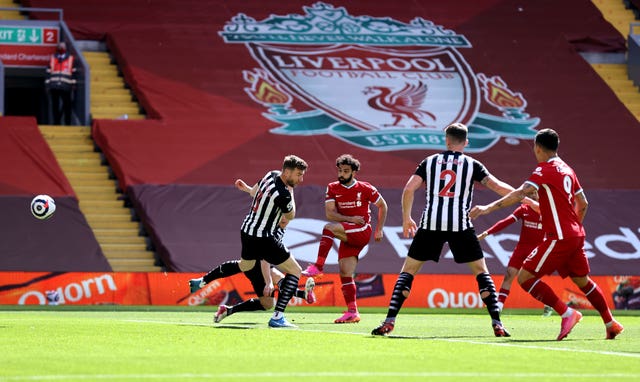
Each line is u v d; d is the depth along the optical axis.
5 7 95.31
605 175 91.38
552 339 36.56
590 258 80.31
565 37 109.38
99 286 65.69
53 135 87.38
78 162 85.69
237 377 23.33
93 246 74.75
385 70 100.50
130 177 81.88
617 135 96.75
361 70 100.06
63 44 92.12
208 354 28.69
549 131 36.72
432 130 93.69
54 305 64.81
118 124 87.06
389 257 76.56
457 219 35.59
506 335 36.69
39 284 65.12
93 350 29.70
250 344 32.06
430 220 35.62
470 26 108.75
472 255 36.09
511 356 29.03
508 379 23.72
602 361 28.17
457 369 25.56
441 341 34.03
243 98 93.88
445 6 111.25
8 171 79.75
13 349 29.91
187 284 66.75
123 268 75.75
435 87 99.25
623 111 100.06
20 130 84.06
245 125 90.38
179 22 102.50
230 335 35.69
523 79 102.38
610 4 120.56
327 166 86.81
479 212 35.66
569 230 35.91
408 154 89.88
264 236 40.09
